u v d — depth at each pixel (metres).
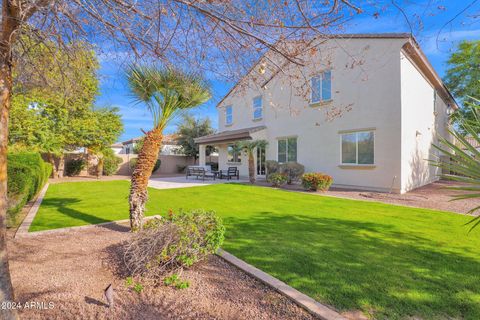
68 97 4.20
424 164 13.20
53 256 3.72
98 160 20.19
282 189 12.10
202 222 3.69
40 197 9.48
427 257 3.86
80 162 20.77
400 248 4.24
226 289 2.93
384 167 10.96
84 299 2.68
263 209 7.45
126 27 2.69
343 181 12.46
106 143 18.78
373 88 11.25
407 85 11.05
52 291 2.79
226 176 18.19
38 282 2.97
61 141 15.67
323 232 5.13
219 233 3.61
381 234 5.01
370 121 11.38
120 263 3.40
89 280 3.05
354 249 4.18
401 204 8.30
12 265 3.42
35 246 4.14
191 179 18.56
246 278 3.21
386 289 2.92
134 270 3.04
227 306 2.60
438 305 2.62
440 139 2.31
